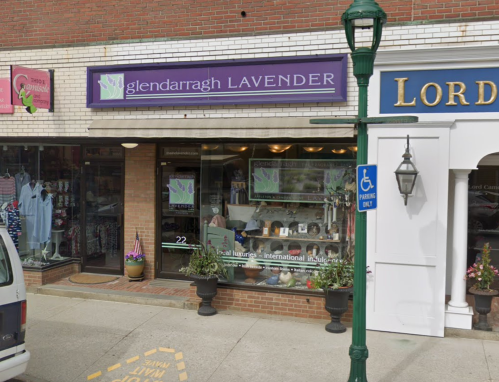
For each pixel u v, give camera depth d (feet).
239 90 25.27
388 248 22.50
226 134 24.20
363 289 15.30
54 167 31.48
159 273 30.37
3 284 15.40
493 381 17.38
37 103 27.37
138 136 25.44
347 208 24.47
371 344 21.02
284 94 24.57
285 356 19.58
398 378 17.57
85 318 24.12
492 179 26.66
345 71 23.53
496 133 21.52
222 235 26.37
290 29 24.50
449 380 17.43
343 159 24.57
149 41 26.76
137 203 30.48
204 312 24.56
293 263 25.31
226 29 25.62
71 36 28.30
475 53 21.43
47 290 28.14
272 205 25.82
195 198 29.71
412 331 22.24
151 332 22.20
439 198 21.90
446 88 22.03
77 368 18.57
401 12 22.76
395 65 22.57
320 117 24.16
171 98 26.35
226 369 18.43
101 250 31.73
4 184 31.12
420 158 22.11
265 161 25.89
